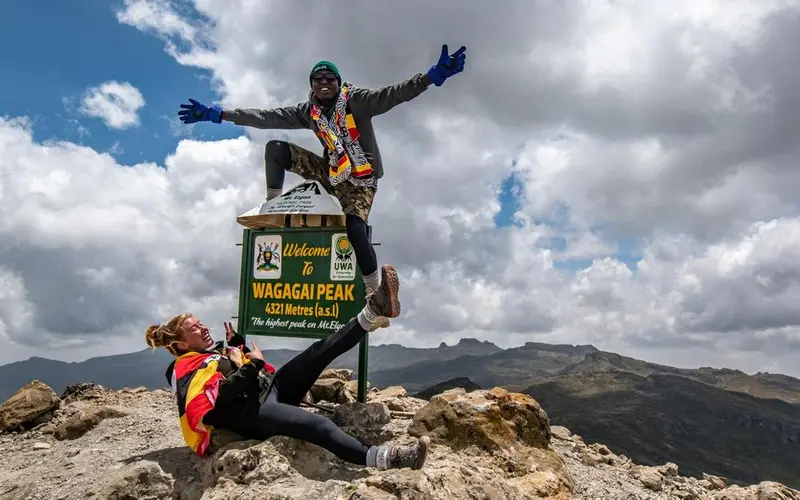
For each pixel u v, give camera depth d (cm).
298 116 414
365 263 388
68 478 343
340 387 492
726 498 420
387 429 380
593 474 414
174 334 351
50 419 530
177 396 333
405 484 259
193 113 413
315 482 291
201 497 295
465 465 321
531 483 337
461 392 409
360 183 384
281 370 343
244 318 476
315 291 457
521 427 374
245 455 299
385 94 369
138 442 407
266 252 476
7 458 427
